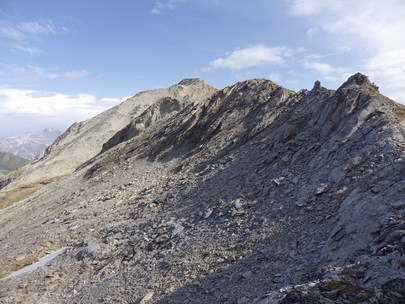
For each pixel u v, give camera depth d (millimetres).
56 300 20297
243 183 26500
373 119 23016
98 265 23875
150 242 23688
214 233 20484
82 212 38906
